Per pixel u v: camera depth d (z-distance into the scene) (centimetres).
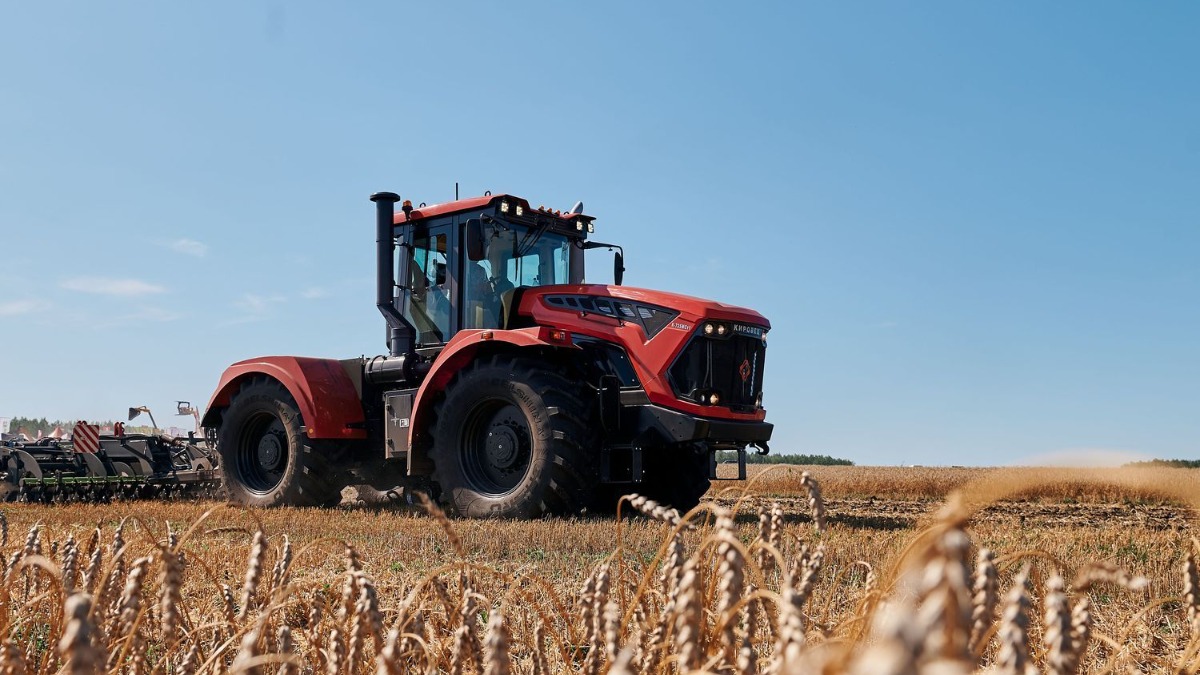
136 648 178
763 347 1066
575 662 283
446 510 1120
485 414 1047
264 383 1260
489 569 198
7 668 147
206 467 1470
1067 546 743
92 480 1405
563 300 1047
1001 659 82
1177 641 403
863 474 3092
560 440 960
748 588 215
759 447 1071
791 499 1511
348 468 1221
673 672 173
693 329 984
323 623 223
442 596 209
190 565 488
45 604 283
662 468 1091
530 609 398
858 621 161
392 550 709
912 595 62
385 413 1133
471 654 176
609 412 979
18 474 1428
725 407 996
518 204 1076
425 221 1148
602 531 801
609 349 1014
